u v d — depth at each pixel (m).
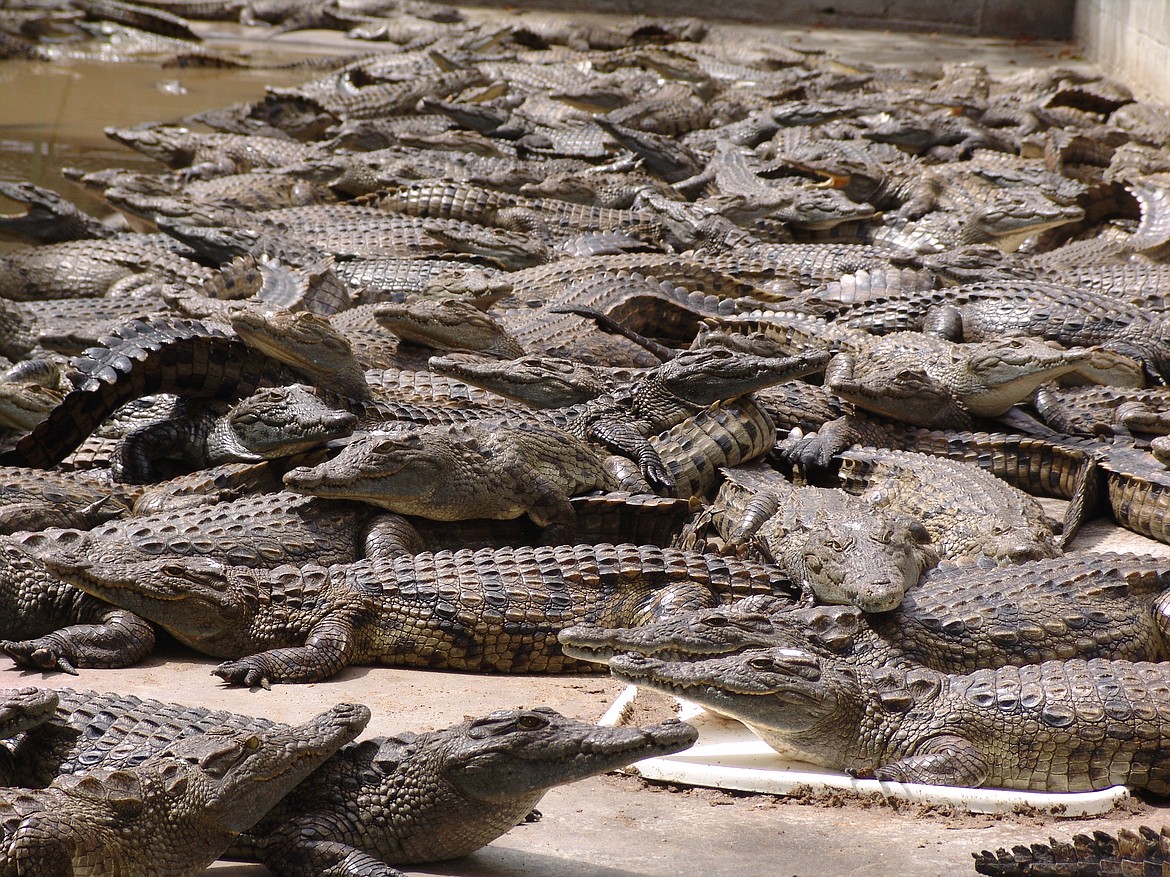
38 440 27.95
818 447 29.73
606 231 55.16
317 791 14.74
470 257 50.09
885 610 20.30
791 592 22.58
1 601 21.16
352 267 46.06
